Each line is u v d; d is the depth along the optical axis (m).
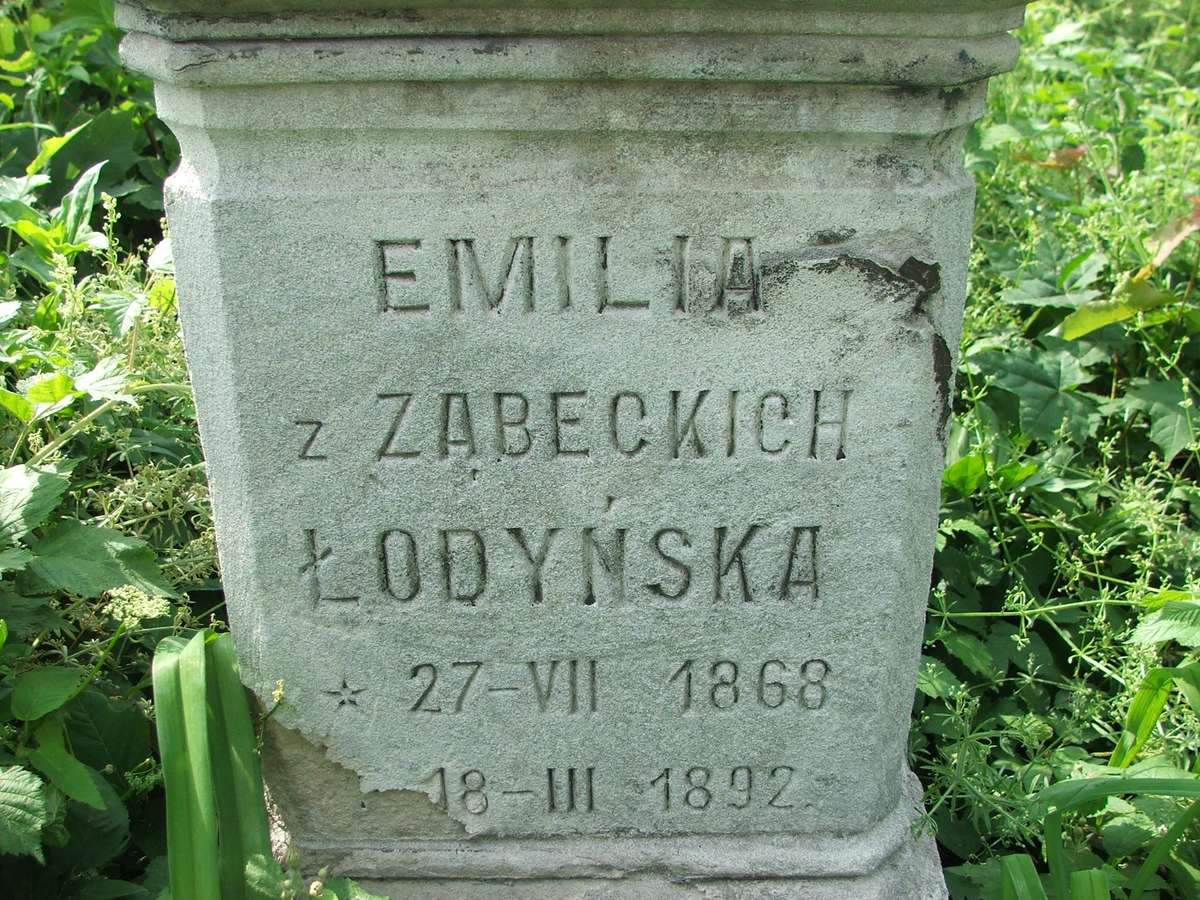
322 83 0.83
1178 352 1.41
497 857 1.03
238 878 0.94
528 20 0.81
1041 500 1.33
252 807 0.95
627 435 0.92
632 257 0.88
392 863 1.03
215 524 0.95
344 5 0.81
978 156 1.69
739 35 0.82
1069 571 1.26
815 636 0.97
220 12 0.81
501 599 0.96
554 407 0.91
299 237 0.87
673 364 0.90
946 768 1.08
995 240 1.62
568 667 0.98
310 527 0.94
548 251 0.87
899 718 1.01
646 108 0.84
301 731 1.00
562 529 0.94
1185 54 2.24
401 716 1.00
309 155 0.85
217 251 0.87
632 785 1.02
